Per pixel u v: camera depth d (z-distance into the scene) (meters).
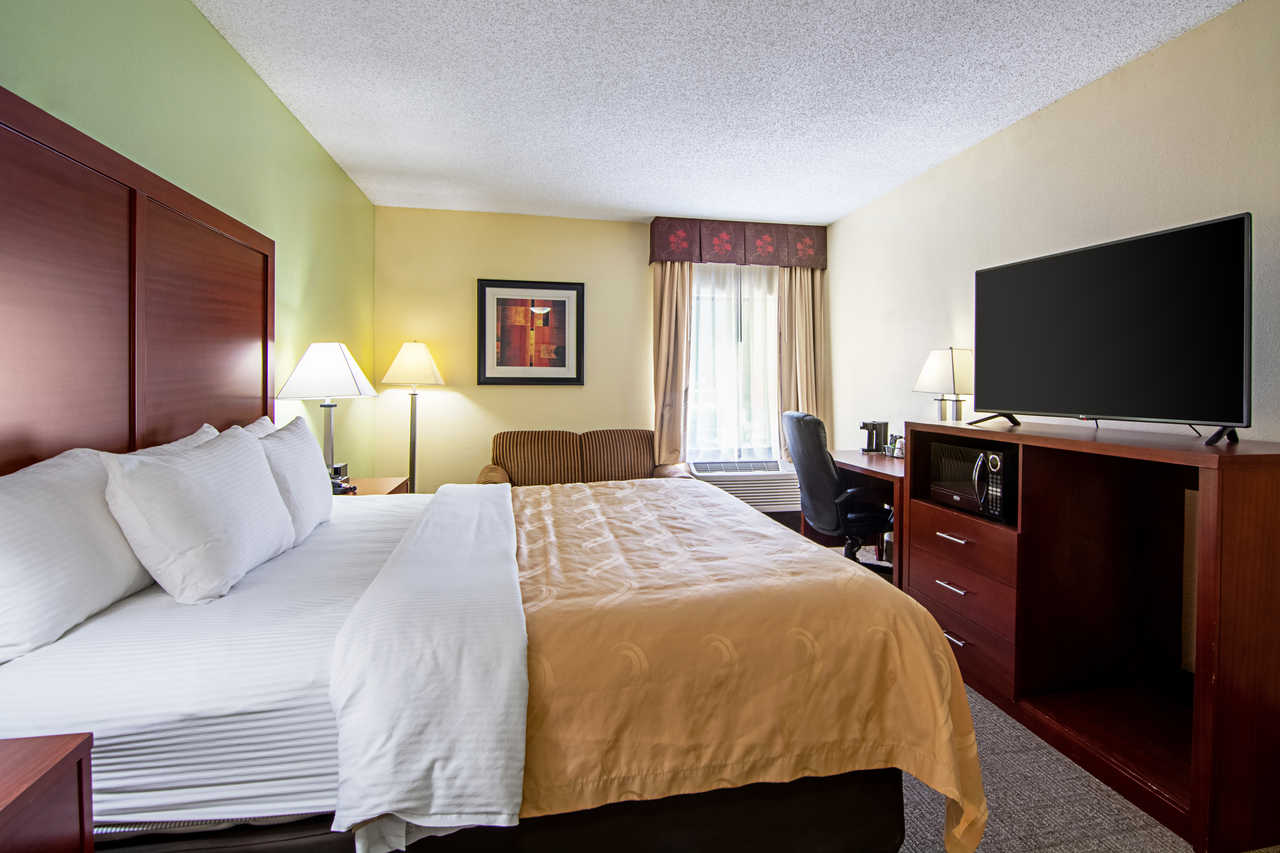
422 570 1.43
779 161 3.25
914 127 2.82
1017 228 2.76
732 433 4.54
